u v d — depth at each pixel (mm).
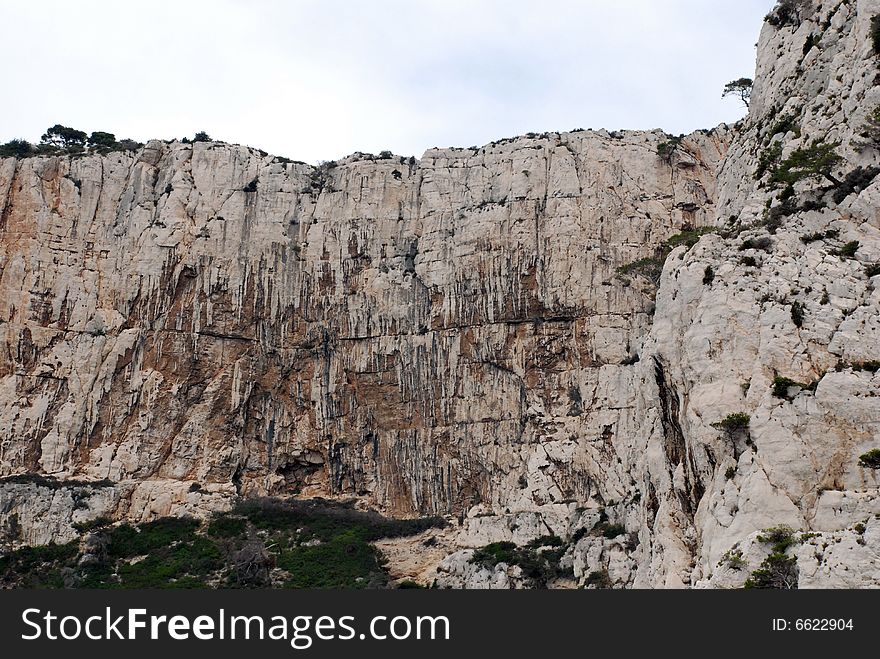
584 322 86812
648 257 88438
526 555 78000
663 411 53781
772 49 64875
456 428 88312
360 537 84688
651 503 56062
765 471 45312
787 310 48938
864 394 45219
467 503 87000
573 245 89000
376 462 90188
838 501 43531
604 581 72125
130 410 90188
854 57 56188
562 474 82625
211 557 81500
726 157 68938
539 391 86562
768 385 47438
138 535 84188
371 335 92562
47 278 92688
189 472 89312
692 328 50594
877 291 48125
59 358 90938
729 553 44156
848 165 53375
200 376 91625
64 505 84938
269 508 87438
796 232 52000
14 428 88312
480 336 89375
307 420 92250
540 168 93188
